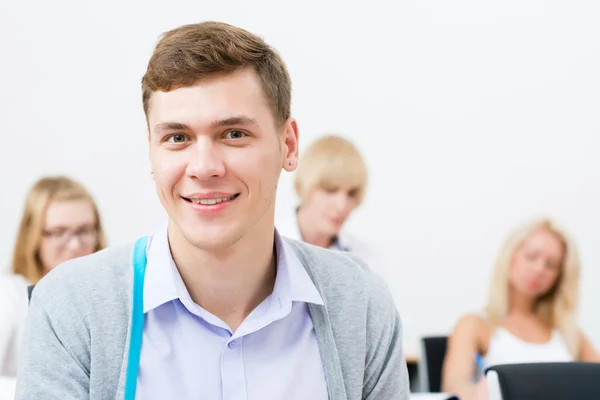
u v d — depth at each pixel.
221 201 1.04
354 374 1.20
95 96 3.81
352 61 3.96
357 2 3.96
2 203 3.73
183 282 1.13
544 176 4.04
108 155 3.80
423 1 3.99
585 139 4.07
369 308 1.24
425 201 3.98
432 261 3.95
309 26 3.95
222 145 1.04
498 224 4.02
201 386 1.11
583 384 1.50
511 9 4.04
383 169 3.96
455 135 4.00
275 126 1.08
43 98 3.79
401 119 3.98
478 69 4.02
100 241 2.76
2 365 2.54
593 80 4.09
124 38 3.83
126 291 1.13
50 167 3.77
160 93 1.03
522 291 2.81
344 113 3.96
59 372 1.09
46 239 2.66
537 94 4.05
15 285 2.63
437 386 2.77
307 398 1.15
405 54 3.98
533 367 1.50
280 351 1.16
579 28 4.10
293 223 3.15
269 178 1.07
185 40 1.04
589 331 4.00
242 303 1.15
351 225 3.91
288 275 1.17
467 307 3.96
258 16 3.93
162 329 1.12
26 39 3.79
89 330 1.11
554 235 2.83
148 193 3.82
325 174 3.07
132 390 1.08
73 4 3.81
